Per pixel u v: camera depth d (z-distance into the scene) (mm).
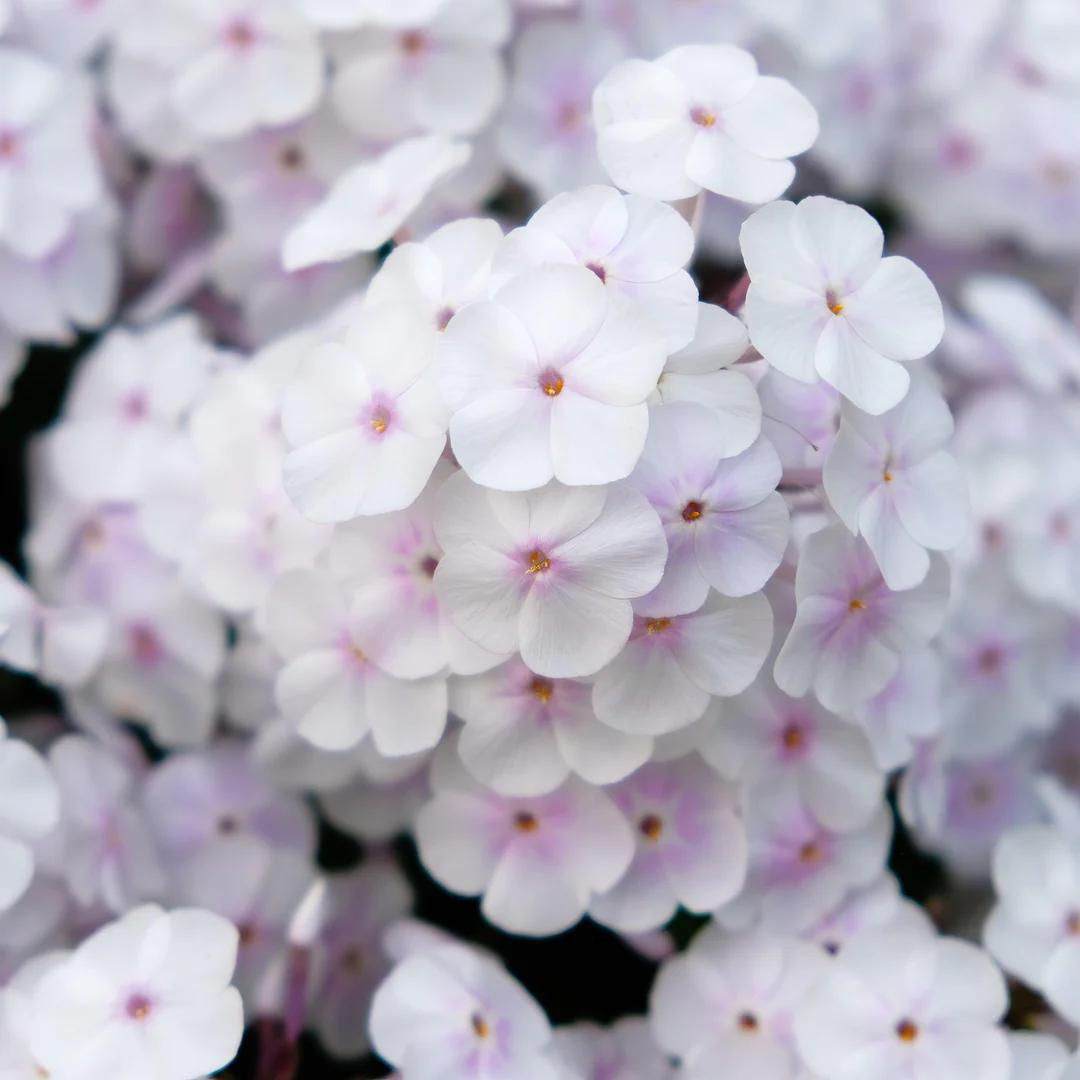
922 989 454
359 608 441
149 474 500
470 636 428
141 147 528
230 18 513
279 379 476
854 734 455
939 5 567
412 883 497
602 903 461
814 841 463
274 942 480
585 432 420
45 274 520
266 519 469
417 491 424
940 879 503
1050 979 460
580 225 435
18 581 489
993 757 511
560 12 515
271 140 523
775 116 450
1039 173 568
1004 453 517
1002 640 509
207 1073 438
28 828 454
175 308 539
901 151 571
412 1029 445
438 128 510
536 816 459
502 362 423
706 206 526
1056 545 513
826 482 426
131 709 504
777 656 445
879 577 438
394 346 433
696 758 457
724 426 425
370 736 461
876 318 435
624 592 423
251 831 491
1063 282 577
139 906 456
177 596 498
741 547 427
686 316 427
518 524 422
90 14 527
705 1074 460
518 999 452
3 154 513
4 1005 449
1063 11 566
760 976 464
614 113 449
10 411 538
